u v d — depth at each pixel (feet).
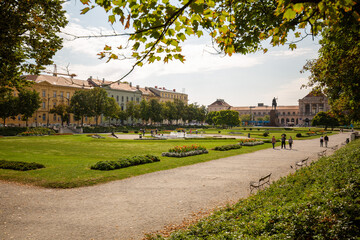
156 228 22.48
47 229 22.18
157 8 12.33
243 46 15.52
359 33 17.98
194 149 76.02
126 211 26.81
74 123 285.43
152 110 299.99
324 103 408.46
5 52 28.63
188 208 27.81
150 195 32.81
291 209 17.63
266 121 433.07
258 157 69.62
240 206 23.50
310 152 82.17
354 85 35.88
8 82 33.40
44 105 257.55
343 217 15.06
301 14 14.33
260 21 15.12
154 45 13.42
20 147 89.45
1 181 38.34
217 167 53.47
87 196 32.12
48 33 32.07
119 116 293.43
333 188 21.49
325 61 37.29
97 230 22.06
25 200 30.09
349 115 52.60
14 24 26.43
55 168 46.44
